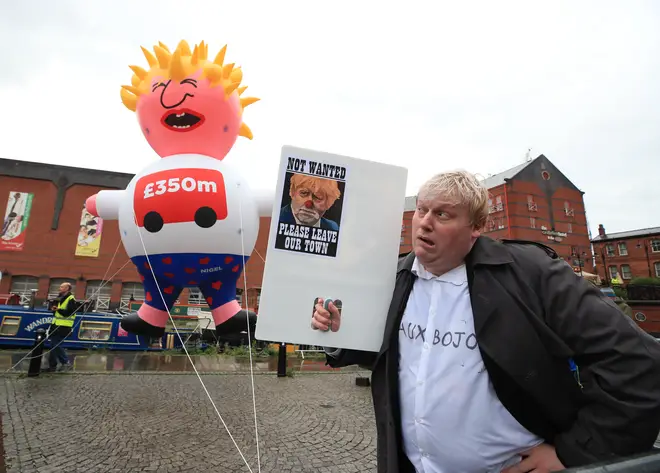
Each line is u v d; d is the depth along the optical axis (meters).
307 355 11.93
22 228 17.92
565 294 1.08
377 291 1.44
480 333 1.13
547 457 1.08
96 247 18.58
